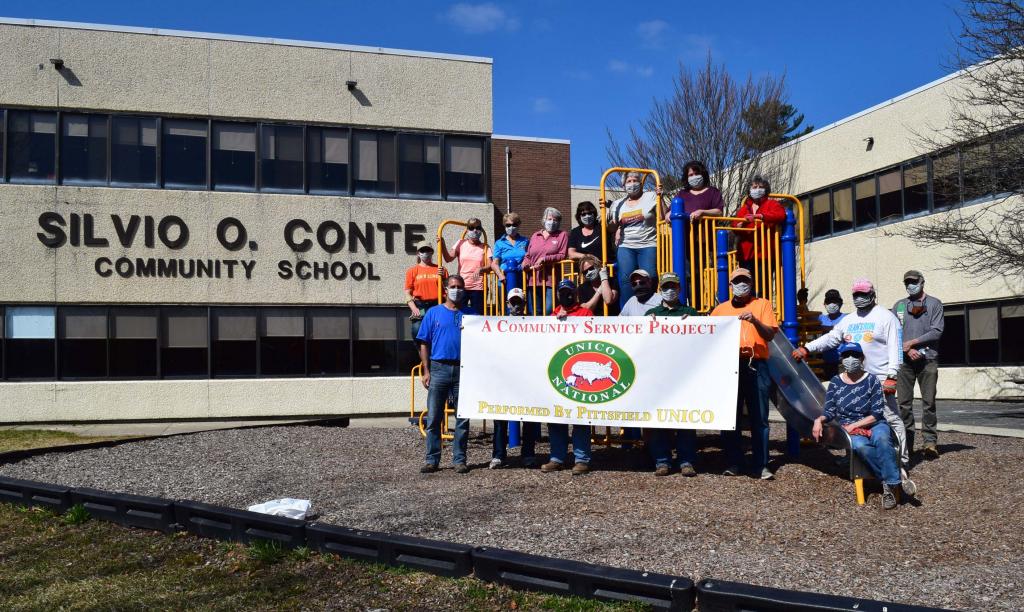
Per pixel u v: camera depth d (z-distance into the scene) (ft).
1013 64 53.83
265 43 60.80
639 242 29.40
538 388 26.32
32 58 56.75
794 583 15.39
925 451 28.04
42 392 55.83
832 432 22.24
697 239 30.68
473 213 64.03
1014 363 62.23
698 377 24.52
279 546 18.39
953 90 65.62
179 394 57.72
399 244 62.44
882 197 73.67
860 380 21.86
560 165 91.86
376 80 62.75
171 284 58.18
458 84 64.34
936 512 20.42
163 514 20.56
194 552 18.86
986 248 56.18
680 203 27.94
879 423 21.36
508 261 33.01
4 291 55.67
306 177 60.95
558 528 19.35
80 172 57.21
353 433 38.68
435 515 21.01
